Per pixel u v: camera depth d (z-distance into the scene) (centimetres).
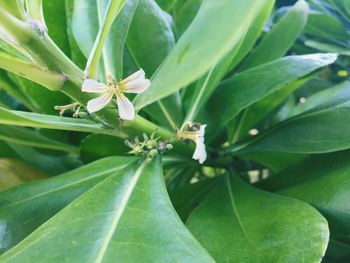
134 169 10
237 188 11
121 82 9
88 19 12
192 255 7
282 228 9
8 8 8
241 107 11
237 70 15
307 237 9
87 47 12
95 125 10
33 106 14
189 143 12
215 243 9
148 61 13
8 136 12
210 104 12
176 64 7
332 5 17
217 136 14
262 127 15
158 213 8
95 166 12
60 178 11
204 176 16
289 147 11
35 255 8
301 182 11
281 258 8
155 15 13
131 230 8
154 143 10
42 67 9
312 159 11
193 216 10
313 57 11
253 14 7
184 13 15
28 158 14
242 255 9
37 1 9
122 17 11
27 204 11
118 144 13
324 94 14
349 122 11
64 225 8
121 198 9
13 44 9
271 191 11
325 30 17
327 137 11
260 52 14
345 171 10
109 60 11
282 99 14
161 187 9
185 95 13
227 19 7
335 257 12
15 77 13
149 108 12
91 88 9
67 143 14
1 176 13
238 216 10
